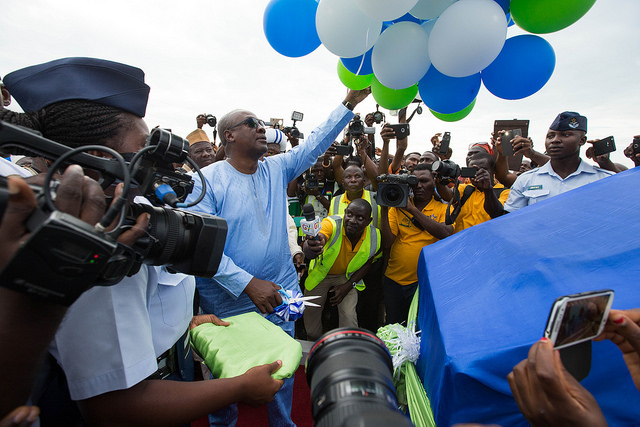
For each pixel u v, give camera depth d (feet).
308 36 6.02
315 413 1.79
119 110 2.62
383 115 11.19
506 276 3.14
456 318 2.99
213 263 2.58
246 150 6.10
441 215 9.91
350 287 9.98
